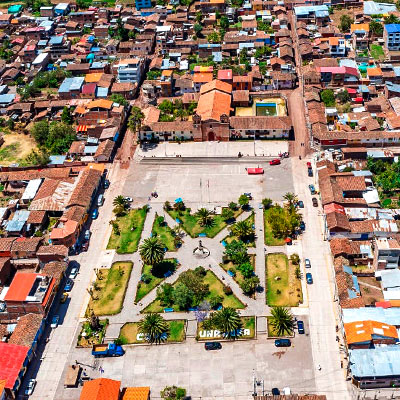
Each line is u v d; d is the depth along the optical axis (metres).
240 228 173.88
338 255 163.38
